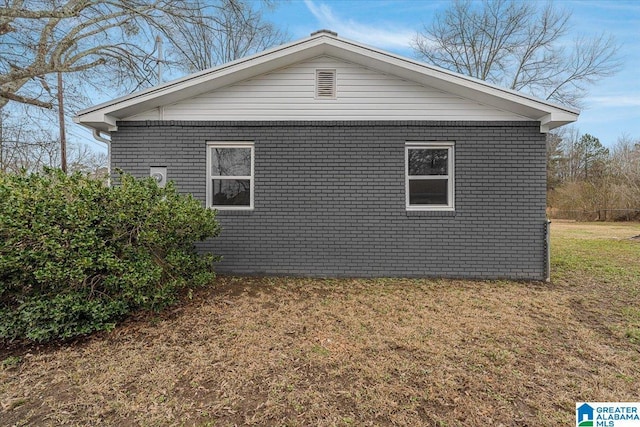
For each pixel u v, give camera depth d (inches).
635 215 834.8
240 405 93.7
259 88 236.2
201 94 236.8
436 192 238.2
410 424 86.2
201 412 90.7
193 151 236.2
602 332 143.7
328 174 236.1
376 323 151.5
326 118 235.9
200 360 117.6
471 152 232.4
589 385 103.9
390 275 236.4
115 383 104.0
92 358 119.6
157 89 220.4
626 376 109.1
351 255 237.0
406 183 237.0
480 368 113.0
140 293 143.0
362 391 99.4
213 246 237.8
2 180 140.3
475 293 198.8
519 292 201.0
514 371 111.3
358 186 235.9
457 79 216.7
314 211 237.0
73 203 134.5
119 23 418.6
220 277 229.3
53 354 122.6
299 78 235.6
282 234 237.8
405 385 102.6
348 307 173.3
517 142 230.8
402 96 234.7
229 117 236.5
